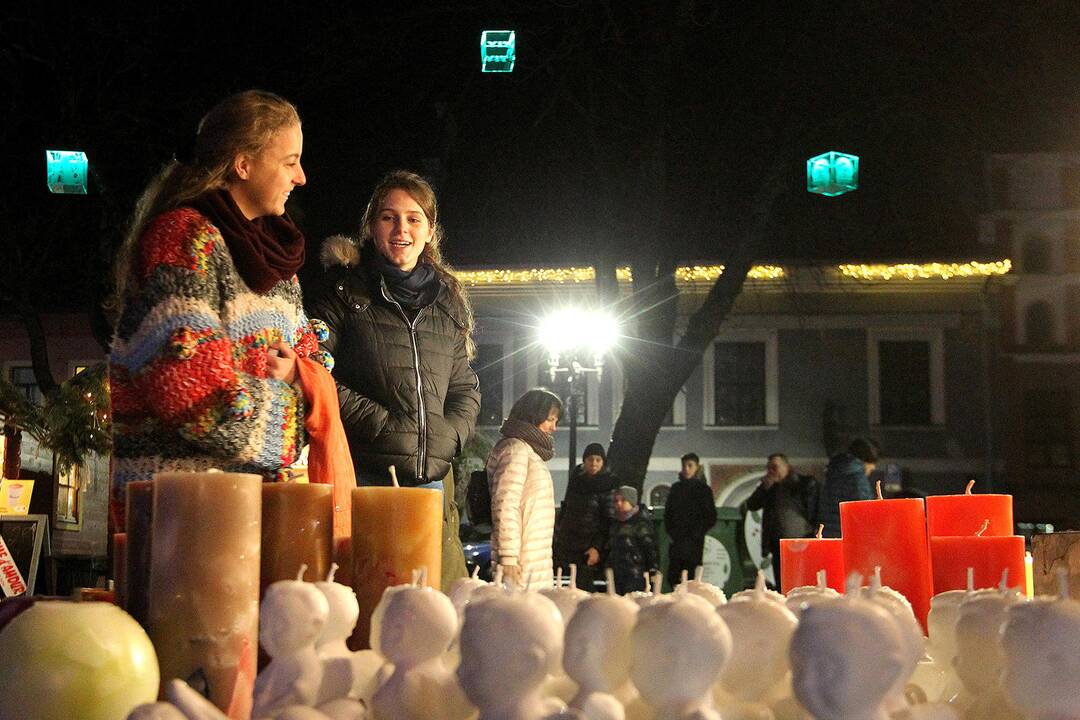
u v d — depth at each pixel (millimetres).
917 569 1393
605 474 9211
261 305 1831
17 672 856
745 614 919
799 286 25047
